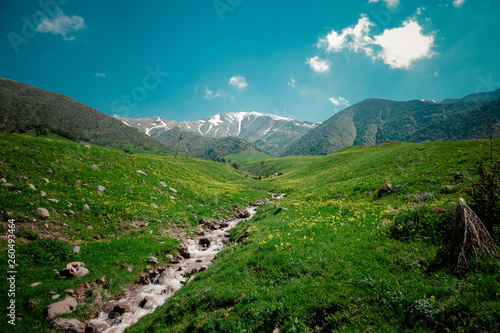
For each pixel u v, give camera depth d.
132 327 10.52
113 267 15.28
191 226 27.70
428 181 20.97
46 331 9.44
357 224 14.11
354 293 7.62
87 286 12.95
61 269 13.46
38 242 14.58
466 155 26.47
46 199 19.20
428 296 6.62
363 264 9.09
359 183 30.59
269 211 28.83
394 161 38.25
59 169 24.73
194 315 9.53
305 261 10.55
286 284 9.43
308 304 7.68
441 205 12.48
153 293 13.68
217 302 9.71
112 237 19.84
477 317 5.42
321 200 28.34
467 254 7.42
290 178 74.31
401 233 10.83
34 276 12.25
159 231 23.42
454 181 19.06
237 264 12.62
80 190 23.34
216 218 32.44
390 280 7.72
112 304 12.41
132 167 37.00
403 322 6.20
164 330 9.20
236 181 93.69
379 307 6.88
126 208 24.52
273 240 14.25
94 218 20.86
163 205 30.12
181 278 15.18
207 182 56.44
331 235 12.97
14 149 23.41
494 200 8.79
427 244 9.34
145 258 17.39
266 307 8.10
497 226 8.36
